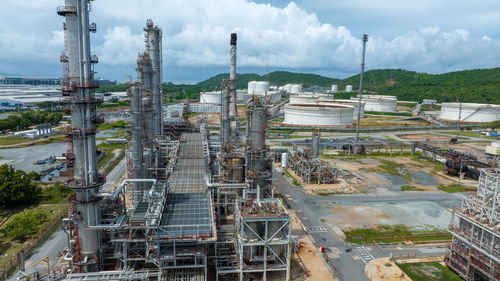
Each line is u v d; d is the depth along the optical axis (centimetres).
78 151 4938
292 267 5816
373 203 9331
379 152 16362
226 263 5434
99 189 5303
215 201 7269
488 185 5300
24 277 4675
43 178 11031
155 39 10162
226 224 6456
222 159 8450
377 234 7306
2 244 6425
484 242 5209
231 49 11569
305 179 11219
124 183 5700
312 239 7019
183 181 7006
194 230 4722
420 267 5978
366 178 11862
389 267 5919
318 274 5619
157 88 10469
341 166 13550
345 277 5581
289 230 5075
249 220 4928
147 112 7894
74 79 4878
